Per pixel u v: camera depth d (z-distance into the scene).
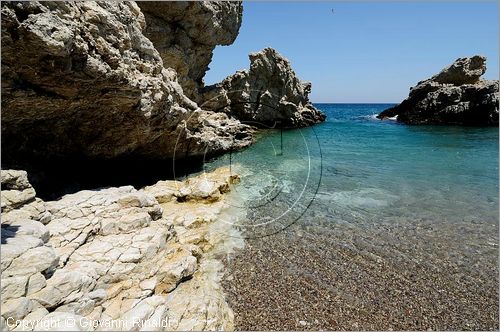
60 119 10.00
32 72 7.73
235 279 7.76
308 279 7.83
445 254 9.05
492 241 9.80
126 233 7.86
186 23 24.28
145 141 13.29
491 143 28.91
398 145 28.28
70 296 5.43
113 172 14.06
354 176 17.30
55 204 8.20
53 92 8.62
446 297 7.28
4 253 5.22
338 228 10.69
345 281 7.78
